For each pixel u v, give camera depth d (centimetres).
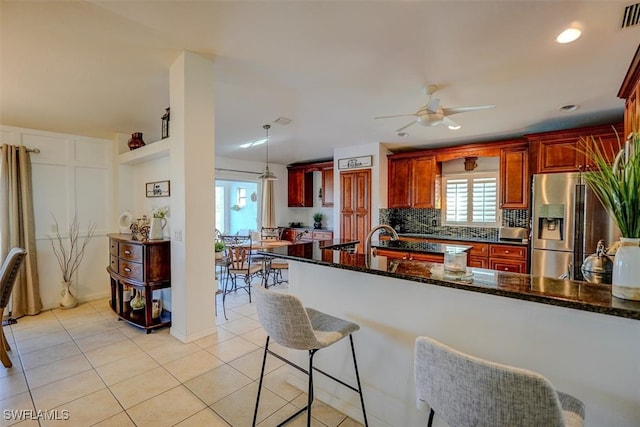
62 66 253
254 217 750
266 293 150
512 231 465
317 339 148
